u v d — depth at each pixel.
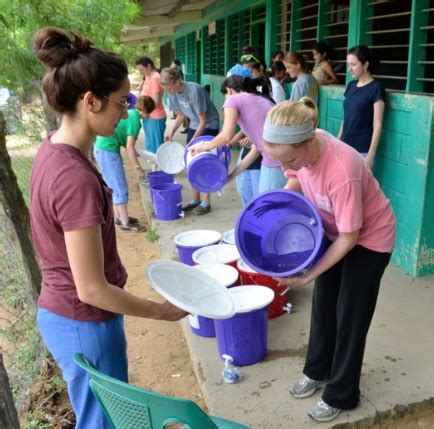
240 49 9.11
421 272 3.92
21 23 5.78
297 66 5.01
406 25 6.50
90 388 1.79
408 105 3.75
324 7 5.61
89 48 1.55
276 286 3.32
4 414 1.40
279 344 3.10
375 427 2.47
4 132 2.74
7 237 3.10
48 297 1.72
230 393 2.68
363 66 3.95
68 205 1.50
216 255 3.62
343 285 2.25
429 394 2.59
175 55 20.00
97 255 1.54
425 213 3.76
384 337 3.12
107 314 1.74
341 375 2.38
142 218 6.52
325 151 2.04
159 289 1.81
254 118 3.76
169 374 3.33
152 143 7.99
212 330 3.21
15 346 3.61
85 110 1.55
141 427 1.56
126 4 7.22
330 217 2.20
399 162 3.95
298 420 2.46
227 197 6.41
